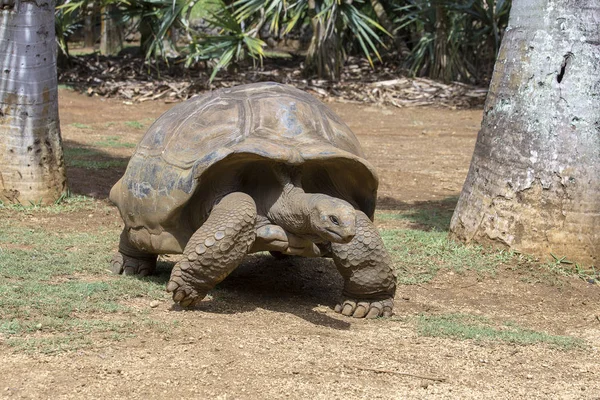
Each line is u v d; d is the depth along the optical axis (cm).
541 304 533
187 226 468
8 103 748
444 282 562
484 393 362
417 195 930
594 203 593
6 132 749
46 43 757
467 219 640
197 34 1672
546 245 598
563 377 393
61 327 406
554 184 595
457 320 481
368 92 1736
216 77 1775
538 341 448
